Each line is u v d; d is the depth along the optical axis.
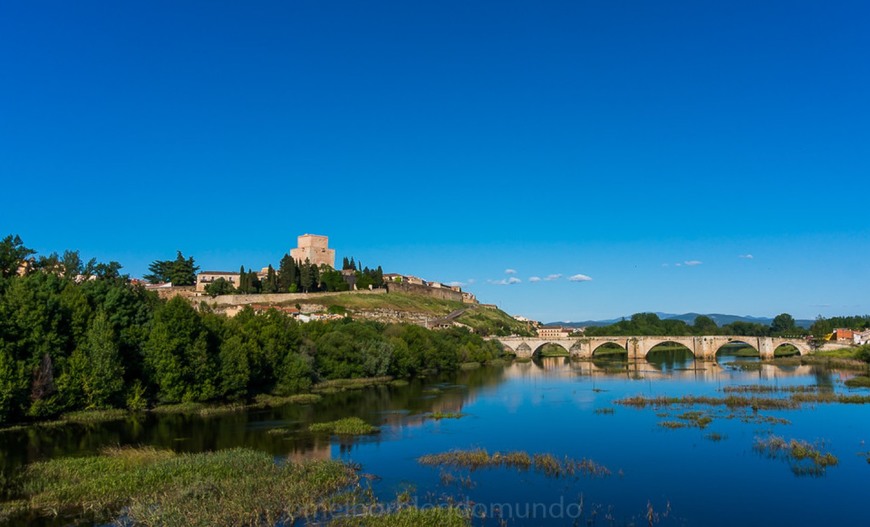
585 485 53.75
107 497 46.78
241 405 102.06
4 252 121.75
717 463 61.53
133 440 71.25
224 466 54.00
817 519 46.09
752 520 45.75
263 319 128.00
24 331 85.69
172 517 41.66
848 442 70.50
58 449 65.31
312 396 114.56
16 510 44.22
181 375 96.88
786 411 93.69
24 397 80.12
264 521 42.72
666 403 103.69
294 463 56.62
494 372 185.00
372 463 60.84
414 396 119.12
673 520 45.47
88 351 90.44
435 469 58.41
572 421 86.75
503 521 44.38
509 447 68.94
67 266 136.88
